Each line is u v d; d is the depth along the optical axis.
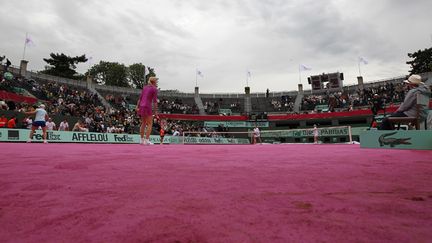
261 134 39.75
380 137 6.29
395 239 1.11
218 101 48.53
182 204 1.62
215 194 1.86
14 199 1.75
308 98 44.72
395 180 2.27
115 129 22.89
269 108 45.84
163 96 47.50
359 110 34.84
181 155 4.82
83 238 1.16
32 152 5.25
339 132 31.72
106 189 2.03
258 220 1.34
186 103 47.19
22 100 23.42
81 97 32.59
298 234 1.17
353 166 3.09
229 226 1.27
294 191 1.92
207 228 1.24
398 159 3.71
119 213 1.47
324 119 38.62
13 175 2.61
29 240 1.14
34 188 2.06
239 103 47.22
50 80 36.41
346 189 1.96
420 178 2.35
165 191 1.96
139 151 5.88
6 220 1.37
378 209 1.49
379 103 14.07
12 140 14.99
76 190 2.00
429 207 1.52
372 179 2.32
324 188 2.00
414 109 6.28
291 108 43.72
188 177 2.51
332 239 1.11
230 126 41.53
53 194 1.88
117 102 38.56
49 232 1.22
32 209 1.54
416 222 1.29
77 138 18.14
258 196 1.79
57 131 17.14
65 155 4.67
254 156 4.59
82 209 1.54
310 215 1.40
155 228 1.25
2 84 24.00
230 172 2.79
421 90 6.21
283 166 3.19
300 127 40.38
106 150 6.14
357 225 1.26
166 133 27.22
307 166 3.16
